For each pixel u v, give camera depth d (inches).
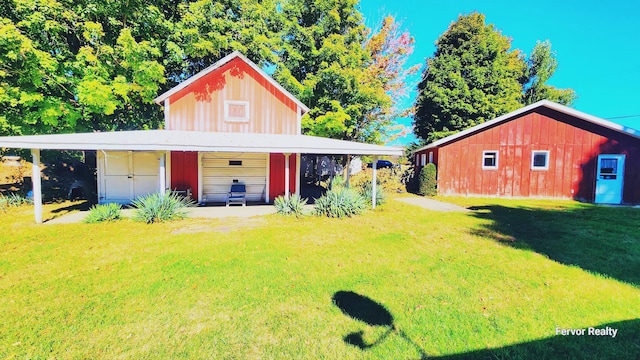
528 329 121.0
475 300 146.2
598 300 145.7
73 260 198.7
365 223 323.6
